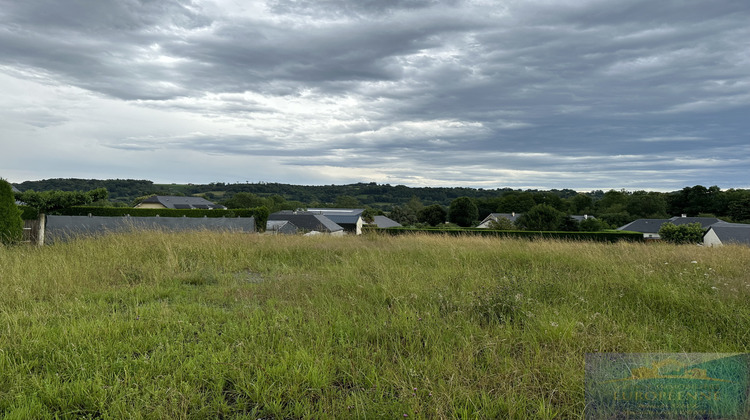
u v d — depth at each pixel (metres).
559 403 2.76
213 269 7.34
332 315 4.53
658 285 5.57
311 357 3.33
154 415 2.52
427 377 2.96
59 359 3.28
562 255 8.81
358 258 8.47
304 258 9.01
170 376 2.99
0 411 2.54
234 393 2.93
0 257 7.20
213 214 26.83
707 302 4.80
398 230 30.31
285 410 2.67
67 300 5.02
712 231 29.09
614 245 11.68
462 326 4.17
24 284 5.48
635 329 4.02
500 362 3.30
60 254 7.91
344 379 3.08
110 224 15.62
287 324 4.15
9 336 3.66
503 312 4.52
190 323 4.27
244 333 3.93
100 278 6.41
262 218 27.38
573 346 3.54
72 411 2.54
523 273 6.82
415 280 6.24
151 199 62.09
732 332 3.96
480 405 2.70
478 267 7.68
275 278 6.88
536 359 3.28
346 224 54.50
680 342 3.71
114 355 3.39
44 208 18.06
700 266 6.98
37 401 2.65
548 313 4.39
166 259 7.95
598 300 5.14
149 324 4.14
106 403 2.67
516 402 2.69
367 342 3.79
